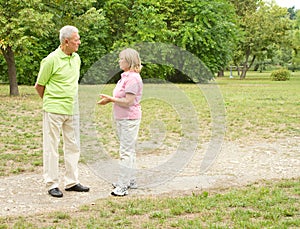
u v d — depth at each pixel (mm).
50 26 16000
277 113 13477
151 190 5832
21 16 14977
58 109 5492
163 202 5164
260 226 4355
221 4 26359
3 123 10805
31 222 4539
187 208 4898
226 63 27422
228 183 6164
